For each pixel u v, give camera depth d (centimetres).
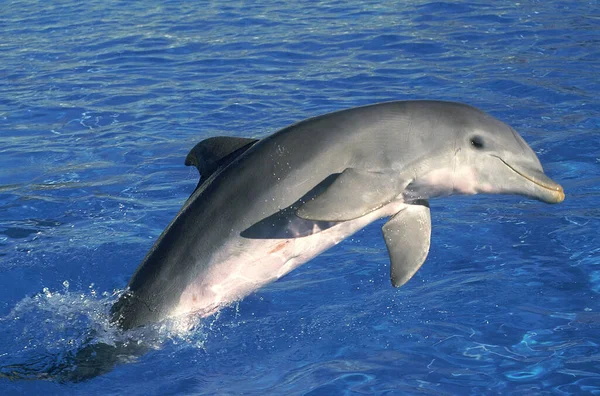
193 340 634
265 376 588
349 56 1423
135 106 1221
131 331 633
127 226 843
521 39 1470
